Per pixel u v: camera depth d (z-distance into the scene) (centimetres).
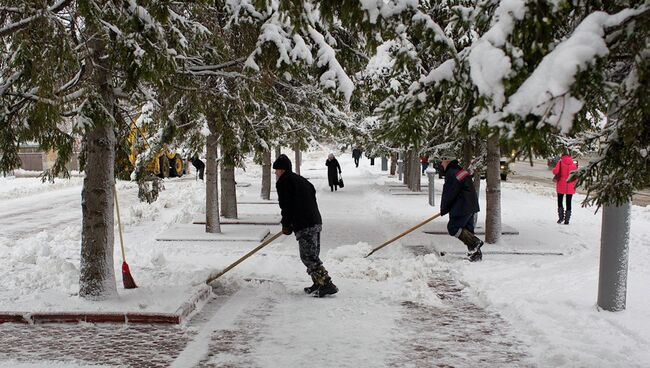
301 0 390
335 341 525
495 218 1030
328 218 1459
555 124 262
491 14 323
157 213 1562
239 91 816
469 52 313
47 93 496
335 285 703
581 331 537
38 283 684
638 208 1616
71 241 1089
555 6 281
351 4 397
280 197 688
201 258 923
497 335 545
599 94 308
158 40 548
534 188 2423
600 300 605
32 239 1113
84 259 618
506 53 291
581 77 262
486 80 292
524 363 471
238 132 982
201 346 510
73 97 577
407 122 376
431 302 657
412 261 852
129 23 535
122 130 843
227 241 1091
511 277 770
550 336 523
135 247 1030
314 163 5034
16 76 587
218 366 463
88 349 500
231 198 1377
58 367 456
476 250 887
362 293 704
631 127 326
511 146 282
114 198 666
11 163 659
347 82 677
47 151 606
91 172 612
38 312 571
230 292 714
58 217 1558
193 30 699
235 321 588
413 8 379
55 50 482
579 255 939
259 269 843
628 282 741
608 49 277
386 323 583
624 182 415
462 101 334
